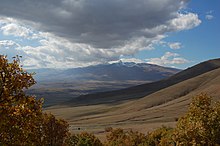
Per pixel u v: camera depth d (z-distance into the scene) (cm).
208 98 2984
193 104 2997
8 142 1572
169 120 15012
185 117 2989
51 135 3422
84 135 6056
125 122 16275
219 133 2745
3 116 1538
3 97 1562
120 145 6762
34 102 1644
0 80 1586
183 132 2759
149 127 10938
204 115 2847
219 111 2828
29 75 1650
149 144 6381
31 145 1644
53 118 3512
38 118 1695
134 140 6706
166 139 5050
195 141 2703
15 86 1593
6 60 1616
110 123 16362
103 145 6775
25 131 1620
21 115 1587
